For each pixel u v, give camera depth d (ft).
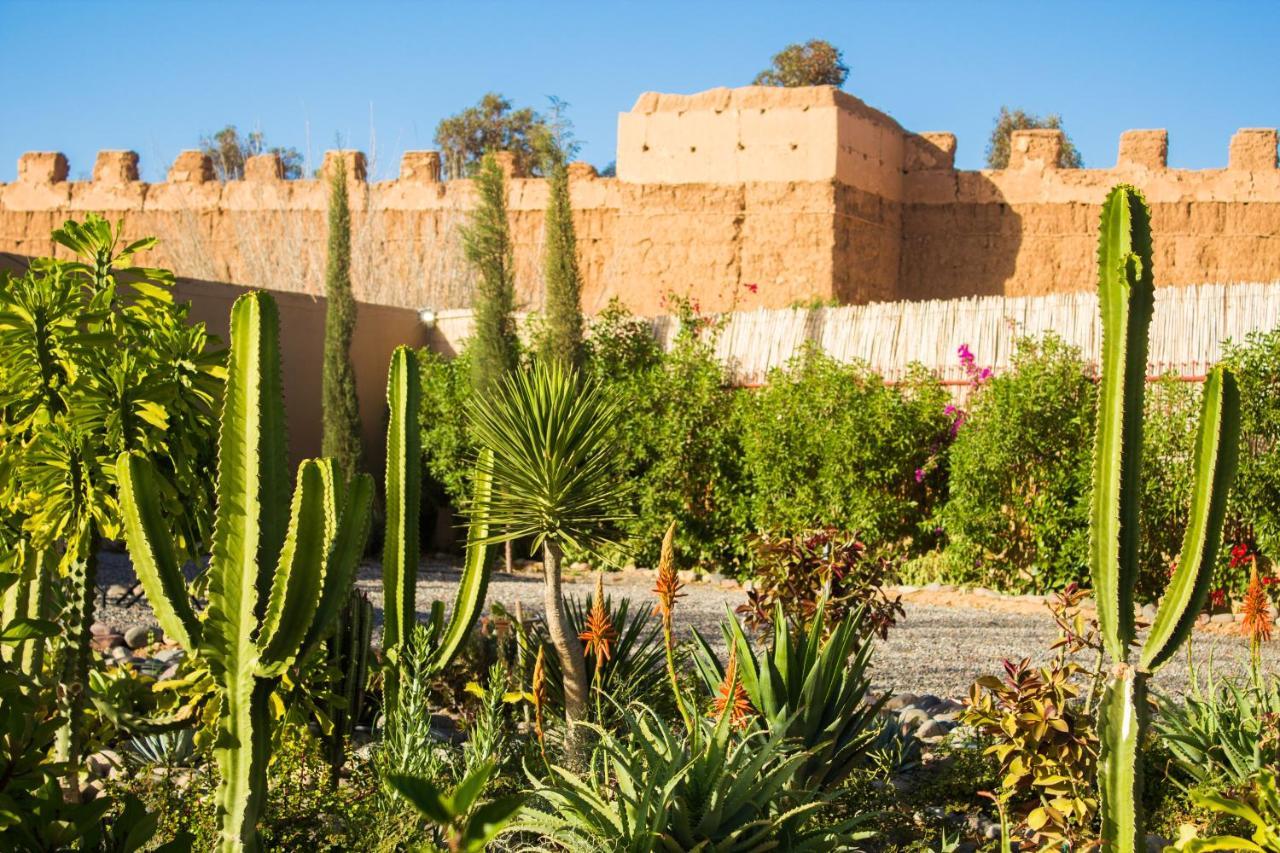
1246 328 40.37
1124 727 11.34
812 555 20.45
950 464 44.88
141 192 101.40
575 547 18.71
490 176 53.21
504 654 22.00
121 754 16.37
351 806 15.64
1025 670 16.76
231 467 12.48
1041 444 41.73
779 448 46.52
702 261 80.12
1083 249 81.15
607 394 20.12
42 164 104.88
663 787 13.89
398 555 17.90
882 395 45.91
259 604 12.56
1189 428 39.09
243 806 12.35
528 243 90.07
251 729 12.39
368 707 20.85
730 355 51.70
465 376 54.49
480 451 20.31
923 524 44.96
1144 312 11.19
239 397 12.52
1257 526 37.04
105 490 14.56
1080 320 44.65
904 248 84.69
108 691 15.25
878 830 16.94
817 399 46.34
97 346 14.78
